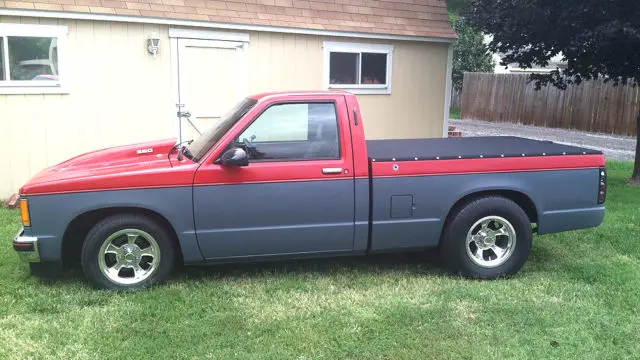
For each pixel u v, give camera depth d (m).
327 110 4.90
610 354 3.85
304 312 4.42
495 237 5.25
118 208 4.68
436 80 11.20
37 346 3.84
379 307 4.52
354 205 4.92
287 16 9.46
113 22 8.22
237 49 9.12
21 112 7.87
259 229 4.79
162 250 4.77
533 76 10.66
